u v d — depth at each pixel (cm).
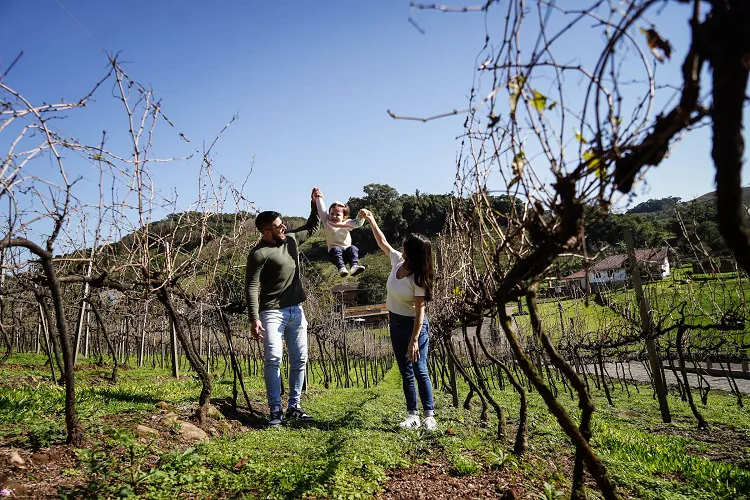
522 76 240
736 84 168
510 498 359
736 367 1555
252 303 601
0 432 435
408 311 594
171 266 575
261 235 642
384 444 490
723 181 177
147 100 498
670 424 813
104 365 1340
